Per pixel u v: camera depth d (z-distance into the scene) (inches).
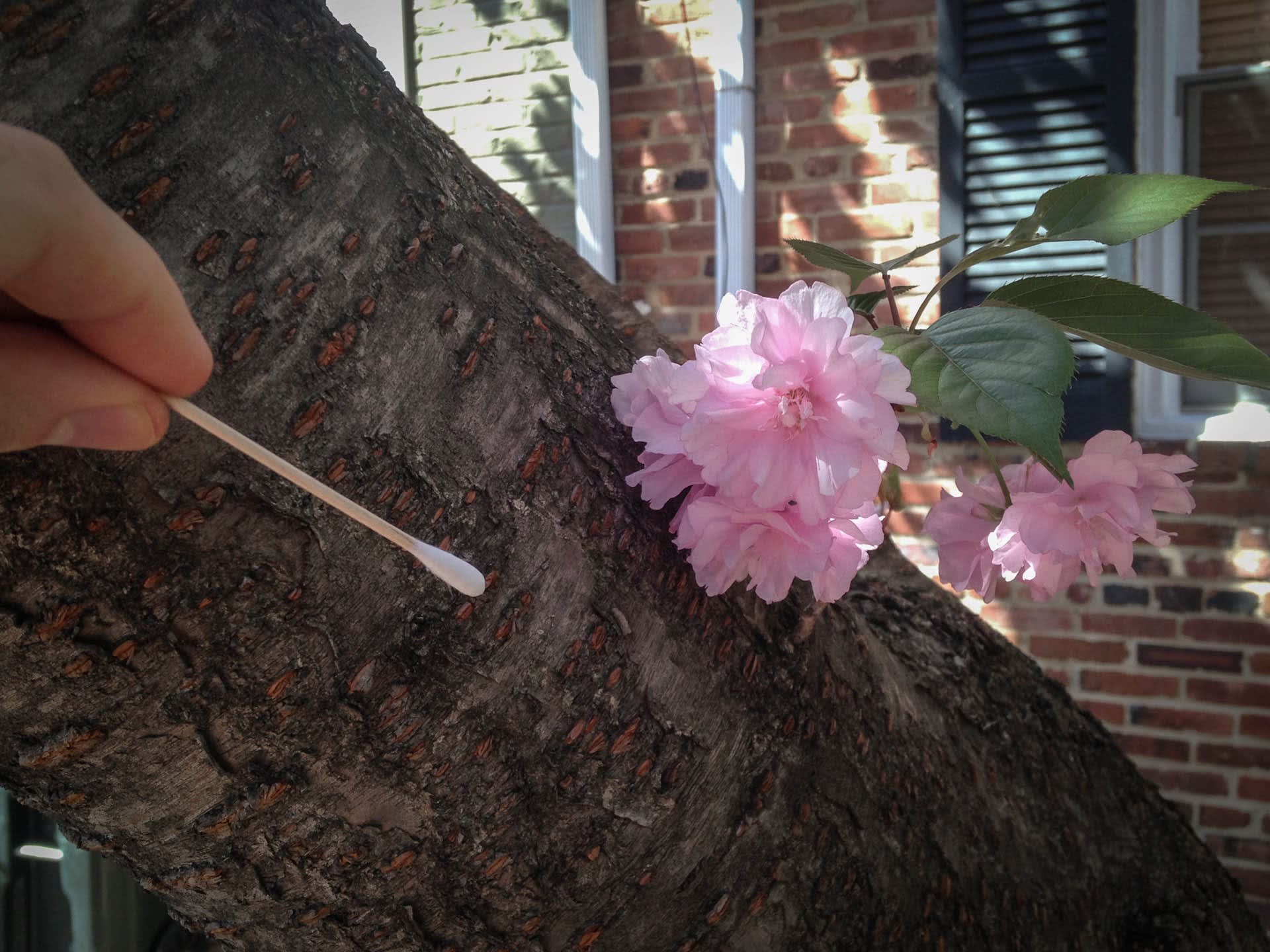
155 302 11.8
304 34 19.5
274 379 17.3
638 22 115.6
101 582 16.1
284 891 19.6
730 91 110.4
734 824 24.0
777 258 112.4
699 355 21.0
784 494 20.4
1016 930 31.2
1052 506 25.0
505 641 20.0
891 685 32.1
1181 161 97.7
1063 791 37.6
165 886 19.5
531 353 21.7
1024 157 100.7
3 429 11.9
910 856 28.5
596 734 21.5
